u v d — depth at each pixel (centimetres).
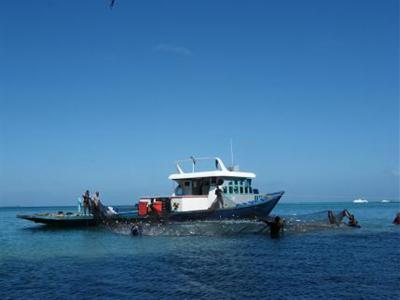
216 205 4184
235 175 4369
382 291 1725
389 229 4409
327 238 3500
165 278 1955
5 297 1666
